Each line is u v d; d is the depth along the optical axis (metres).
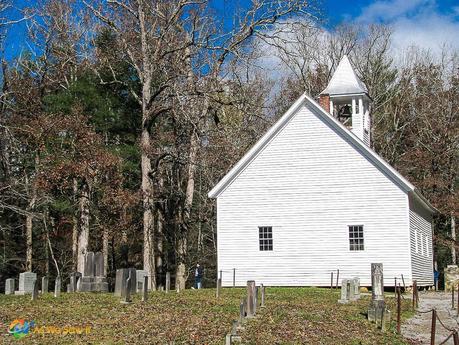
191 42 40.78
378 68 66.62
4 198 44.78
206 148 45.22
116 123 49.19
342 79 42.88
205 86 40.81
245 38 40.94
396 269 36.75
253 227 39.09
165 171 52.72
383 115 64.81
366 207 37.50
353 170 37.91
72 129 44.34
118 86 49.62
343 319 22.12
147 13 42.97
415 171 61.38
